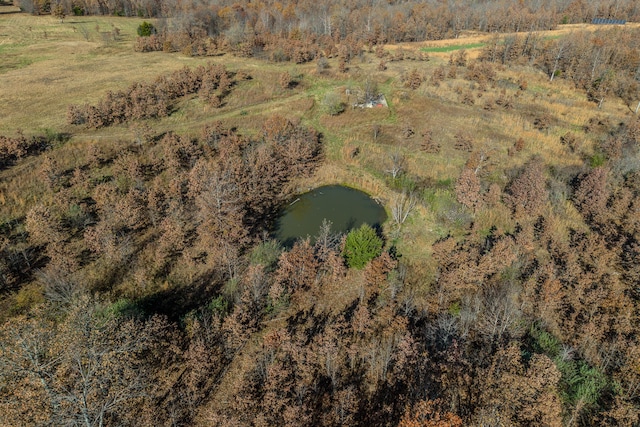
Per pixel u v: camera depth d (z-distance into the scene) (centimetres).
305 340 4788
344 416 4019
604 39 12656
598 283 5528
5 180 6456
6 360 3297
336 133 9450
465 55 13362
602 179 6831
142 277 5397
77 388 3491
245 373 4491
